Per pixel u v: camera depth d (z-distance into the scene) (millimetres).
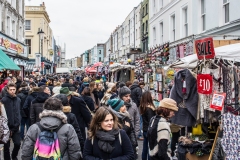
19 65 25328
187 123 5656
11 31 23375
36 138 3471
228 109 4754
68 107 4719
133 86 9562
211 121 5496
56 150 3369
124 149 3443
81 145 4754
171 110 4531
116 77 20578
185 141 5434
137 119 5969
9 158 6070
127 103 5922
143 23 28719
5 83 11164
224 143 4383
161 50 13180
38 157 3328
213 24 12383
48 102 3508
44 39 50031
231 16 10969
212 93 5312
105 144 3338
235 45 5516
